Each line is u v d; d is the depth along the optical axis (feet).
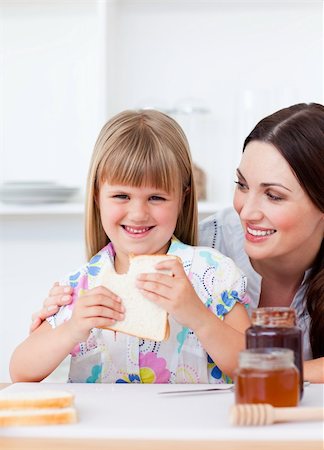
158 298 4.72
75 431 3.73
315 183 5.43
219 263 5.64
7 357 10.42
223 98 9.98
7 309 10.41
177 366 5.46
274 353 3.93
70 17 10.23
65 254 10.35
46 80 10.27
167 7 9.97
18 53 10.27
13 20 10.26
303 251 5.89
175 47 10.02
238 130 9.60
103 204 5.50
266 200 5.51
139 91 10.03
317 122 5.50
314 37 9.98
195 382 5.48
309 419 3.81
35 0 9.87
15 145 10.28
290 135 5.42
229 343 4.92
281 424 3.77
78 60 10.25
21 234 10.35
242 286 5.57
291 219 5.48
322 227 5.83
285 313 4.26
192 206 6.03
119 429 3.72
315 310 6.00
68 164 10.26
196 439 3.66
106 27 9.35
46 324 5.45
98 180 5.59
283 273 6.17
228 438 3.66
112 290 4.84
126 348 5.46
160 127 5.67
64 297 5.42
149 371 5.46
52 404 3.90
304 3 9.88
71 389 4.75
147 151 5.38
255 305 6.38
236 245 6.57
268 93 9.59
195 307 4.80
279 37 9.99
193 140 9.62
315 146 5.42
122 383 5.32
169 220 5.47
